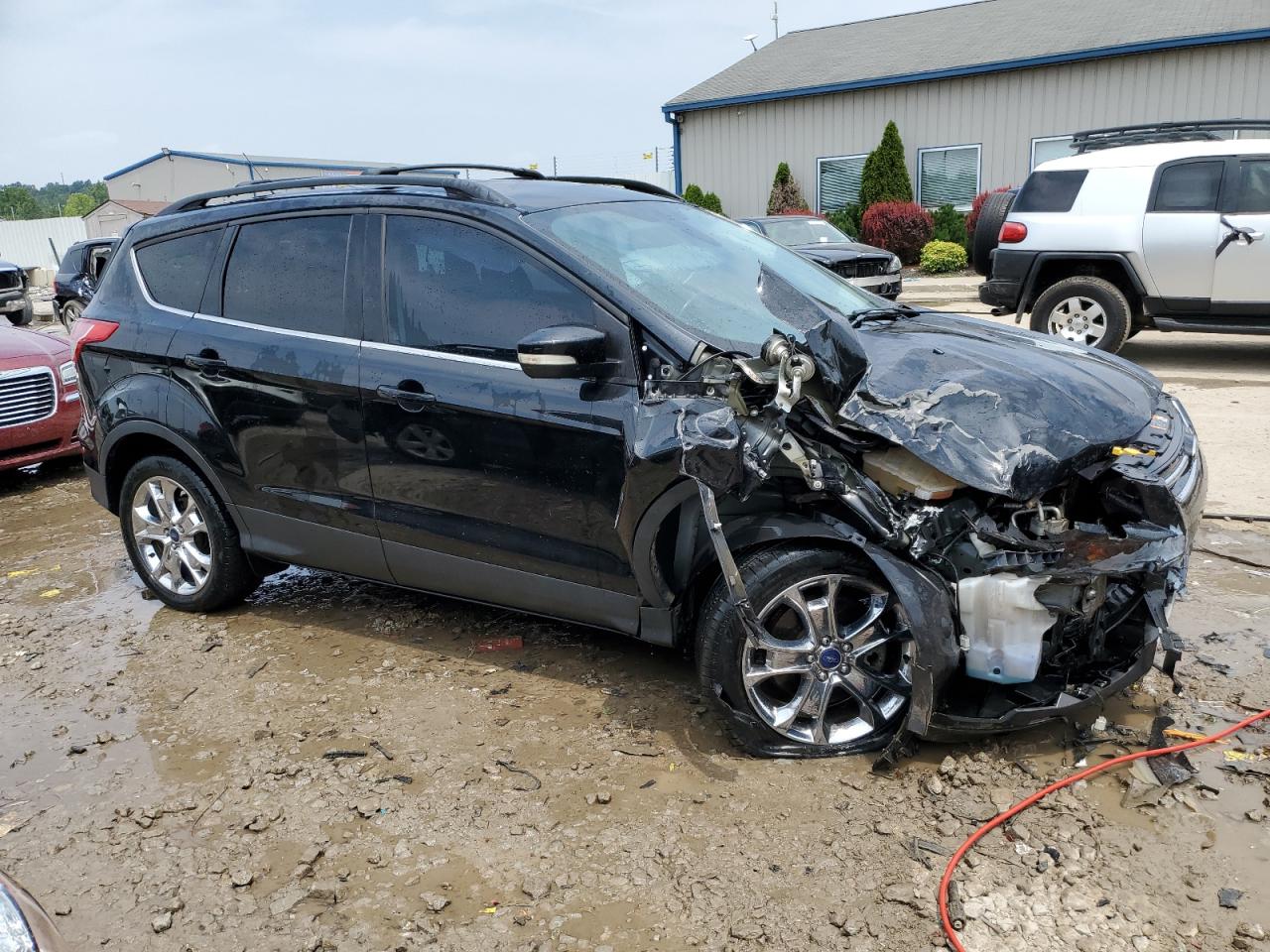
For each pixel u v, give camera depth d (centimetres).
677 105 2202
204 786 329
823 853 278
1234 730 324
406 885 277
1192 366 940
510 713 364
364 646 430
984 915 252
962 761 313
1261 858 266
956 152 1941
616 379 330
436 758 338
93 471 488
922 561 298
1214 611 414
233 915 268
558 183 414
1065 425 298
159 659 429
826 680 318
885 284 1328
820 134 2081
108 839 304
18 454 718
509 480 356
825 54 2234
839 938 247
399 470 383
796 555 308
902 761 317
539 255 350
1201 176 859
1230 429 687
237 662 421
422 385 368
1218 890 256
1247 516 518
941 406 300
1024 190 952
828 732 324
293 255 413
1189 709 339
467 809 308
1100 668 318
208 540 464
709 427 285
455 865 284
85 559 575
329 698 384
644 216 401
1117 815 287
